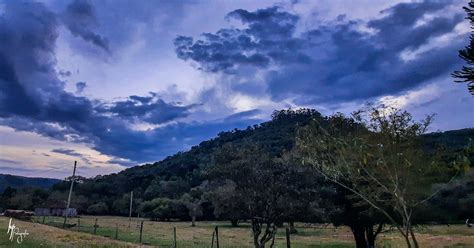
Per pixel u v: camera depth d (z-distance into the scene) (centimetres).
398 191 1277
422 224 2812
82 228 5500
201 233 5869
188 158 16650
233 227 8000
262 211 1962
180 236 5003
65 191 13688
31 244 2678
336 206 2544
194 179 13525
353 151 1340
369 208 2322
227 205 1994
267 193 1939
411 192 1445
